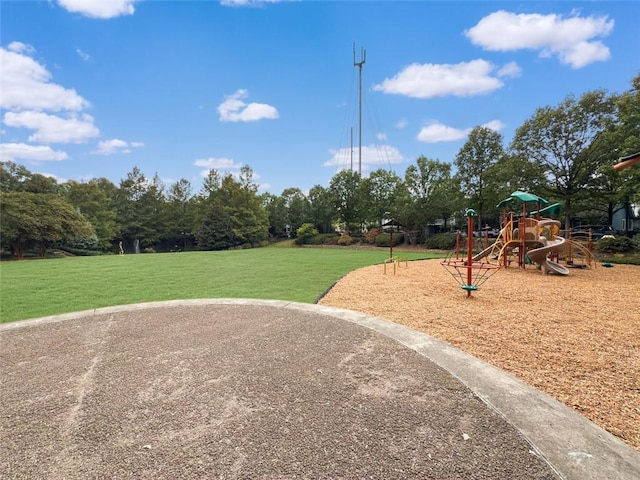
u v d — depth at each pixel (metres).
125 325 3.88
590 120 13.19
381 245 23.19
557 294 5.85
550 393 2.32
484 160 17.84
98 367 2.70
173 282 7.68
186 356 2.90
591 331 3.73
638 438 1.80
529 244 9.22
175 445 1.67
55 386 2.37
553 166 14.19
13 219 18.42
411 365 2.66
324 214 29.88
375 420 1.87
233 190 31.55
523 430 1.76
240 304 4.83
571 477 1.41
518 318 4.27
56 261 13.55
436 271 9.41
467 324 4.01
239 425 1.83
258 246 31.41
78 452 1.63
